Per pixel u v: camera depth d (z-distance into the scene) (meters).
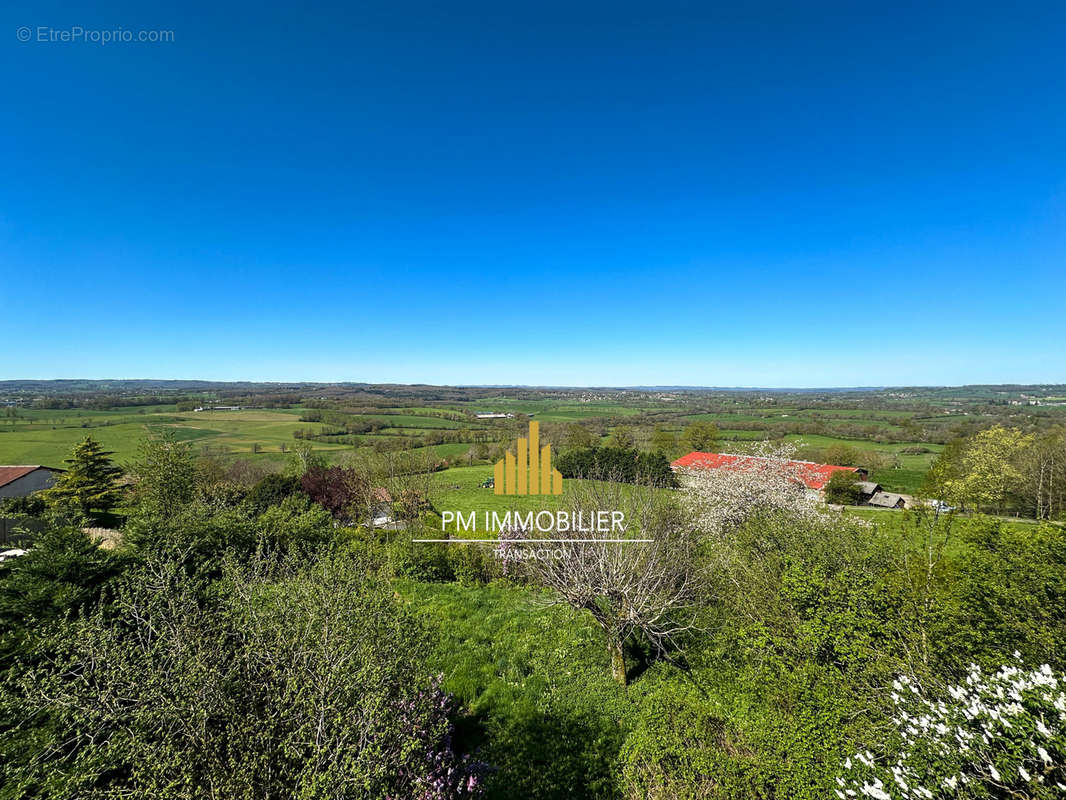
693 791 5.67
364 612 5.18
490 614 11.88
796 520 10.33
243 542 11.95
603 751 6.72
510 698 7.96
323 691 3.88
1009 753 3.44
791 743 5.67
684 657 9.47
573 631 10.73
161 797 3.33
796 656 6.78
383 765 3.62
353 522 23.19
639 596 9.16
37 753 3.69
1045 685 3.56
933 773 3.72
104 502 26.72
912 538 9.52
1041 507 26.84
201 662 4.03
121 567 7.56
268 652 4.44
